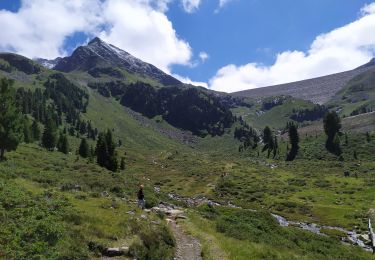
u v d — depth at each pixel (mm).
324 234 51875
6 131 56312
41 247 14578
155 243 20000
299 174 120312
